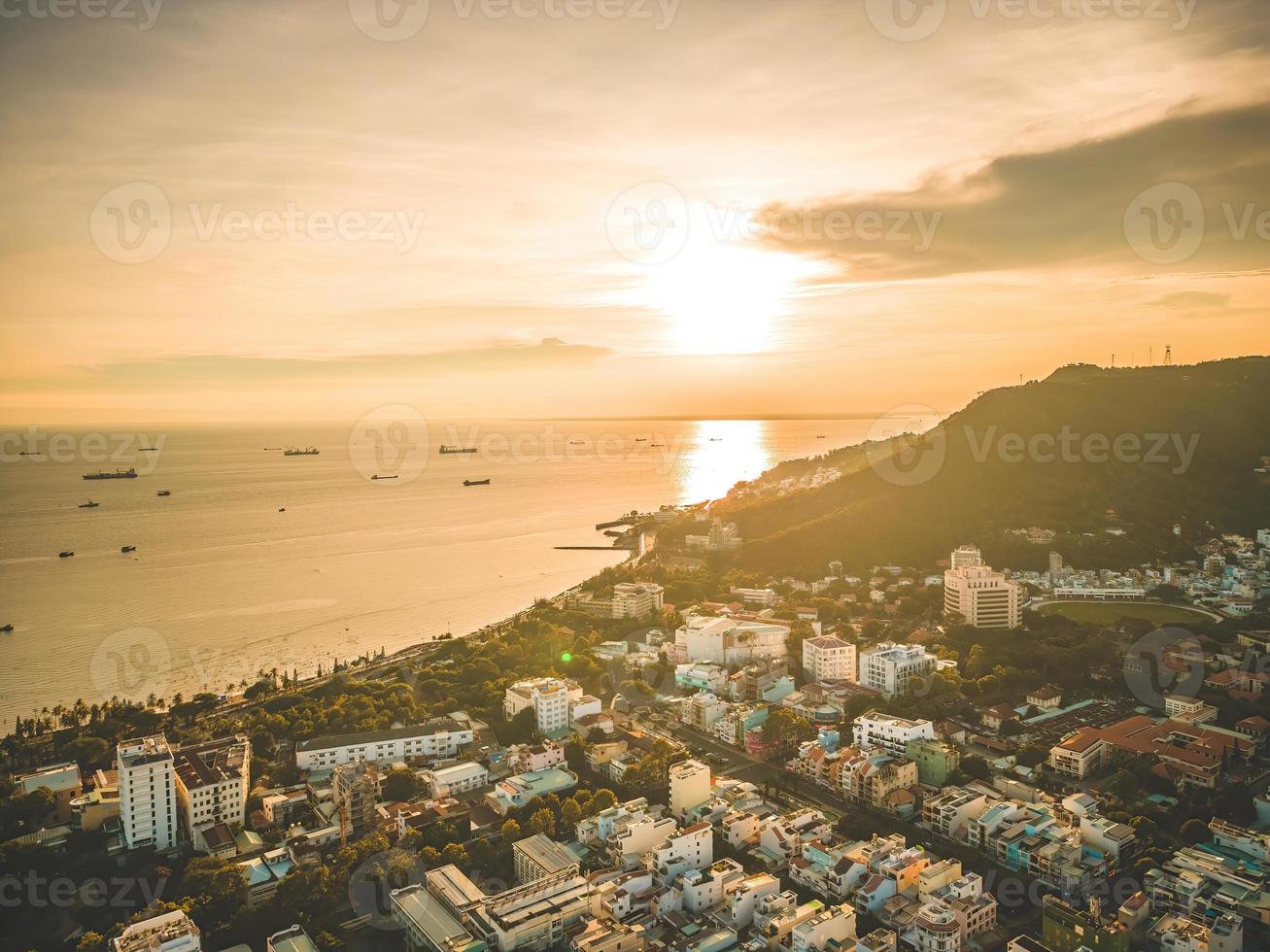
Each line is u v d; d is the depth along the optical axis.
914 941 184.00
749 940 187.00
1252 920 181.25
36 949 183.75
